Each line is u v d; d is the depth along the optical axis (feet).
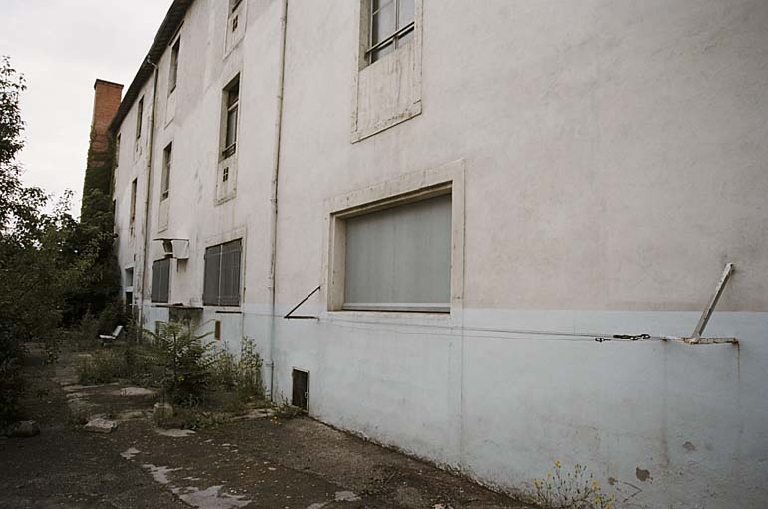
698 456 10.01
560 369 12.70
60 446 18.49
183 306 38.29
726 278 9.78
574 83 12.93
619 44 12.00
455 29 16.72
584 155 12.57
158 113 53.31
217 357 30.14
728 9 10.16
